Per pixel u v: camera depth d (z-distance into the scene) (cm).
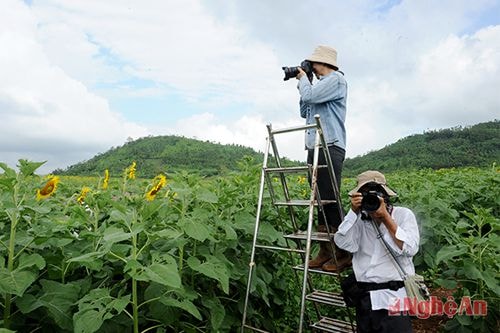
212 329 379
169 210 391
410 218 362
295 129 424
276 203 443
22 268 300
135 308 306
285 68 494
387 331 342
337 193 430
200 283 410
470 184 777
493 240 431
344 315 527
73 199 530
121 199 514
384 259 354
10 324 310
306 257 374
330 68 494
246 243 458
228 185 495
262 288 429
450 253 432
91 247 357
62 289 320
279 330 490
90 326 276
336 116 468
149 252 365
